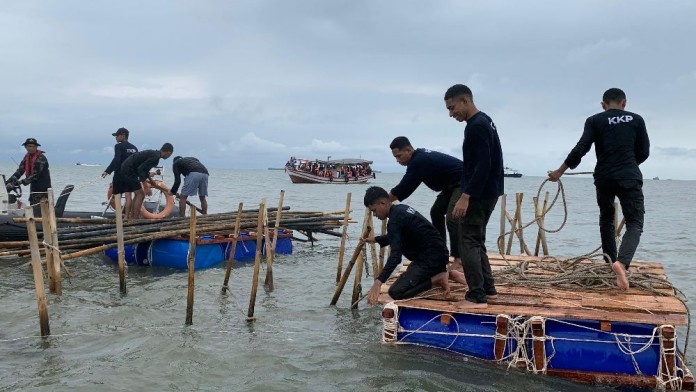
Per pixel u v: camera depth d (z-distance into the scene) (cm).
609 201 718
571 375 603
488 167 605
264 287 1058
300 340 745
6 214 1298
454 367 633
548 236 2055
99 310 873
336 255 1455
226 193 4725
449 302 667
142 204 1476
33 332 770
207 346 719
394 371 630
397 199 743
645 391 584
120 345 724
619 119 688
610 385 593
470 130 607
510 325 622
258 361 670
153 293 988
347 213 1096
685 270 1306
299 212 1552
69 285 1038
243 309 900
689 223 2678
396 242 674
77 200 3219
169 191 1553
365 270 1228
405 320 671
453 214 628
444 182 727
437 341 658
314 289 1049
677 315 597
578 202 4831
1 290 989
